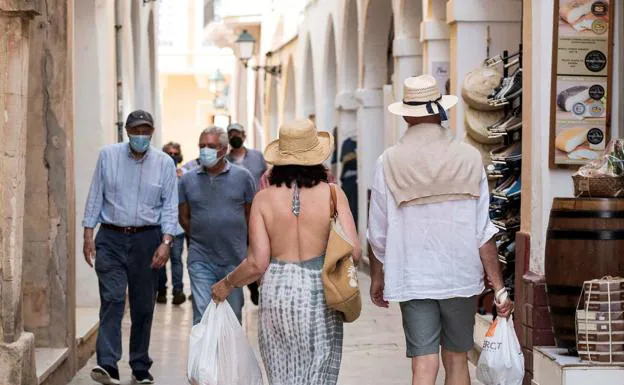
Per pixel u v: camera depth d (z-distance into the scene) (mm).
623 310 11977
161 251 14586
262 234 9977
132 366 14969
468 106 18297
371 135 30984
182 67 81375
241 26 59125
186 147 82812
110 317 14625
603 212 12117
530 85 14266
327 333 9914
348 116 34281
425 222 10664
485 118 18281
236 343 10562
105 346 14547
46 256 15094
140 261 14641
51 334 15125
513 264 16312
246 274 10047
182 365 16453
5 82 12414
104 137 21047
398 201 10719
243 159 23203
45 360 14219
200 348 10500
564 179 13961
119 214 14547
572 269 12273
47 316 15109
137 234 14602
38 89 14992
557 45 13820
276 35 51562
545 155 13977
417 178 10672
